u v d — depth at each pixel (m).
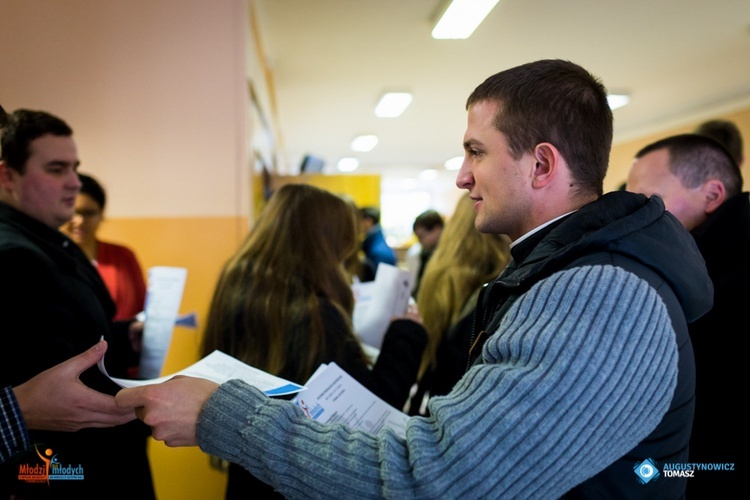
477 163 0.70
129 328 1.36
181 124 2.04
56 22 1.60
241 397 0.56
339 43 3.05
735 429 0.87
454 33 2.77
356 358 1.00
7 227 0.95
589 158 0.65
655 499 0.54
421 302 1.48
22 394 0.62
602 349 0.48
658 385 0.49
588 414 0.46
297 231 1.07
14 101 1.12
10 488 0.78
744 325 0.88
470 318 1.23
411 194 11.92
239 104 2.06
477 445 0.46
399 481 0.48
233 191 2.08
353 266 1.27
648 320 0.50
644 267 0.56
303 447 0.51
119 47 1.96
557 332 0.49
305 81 3.86
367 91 4.15
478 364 0.58
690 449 0.90
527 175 0.66
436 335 1.38
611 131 0.68
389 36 2.91
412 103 4.51
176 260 2.06
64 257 1.02
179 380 0.60
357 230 1.21
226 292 1.06
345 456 0.51
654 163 1.18
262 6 2.51
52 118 1.11
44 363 0.83
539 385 0.47
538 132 0.64
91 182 1.80
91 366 0.67
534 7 2.48
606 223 0.58
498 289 0.68
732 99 4.63
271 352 0.96
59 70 1.67
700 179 1.12
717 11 2.60
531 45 3.05
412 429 0.51
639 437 0.49
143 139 2.02
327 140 6.43
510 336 0.52
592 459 0.47
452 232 1.43
